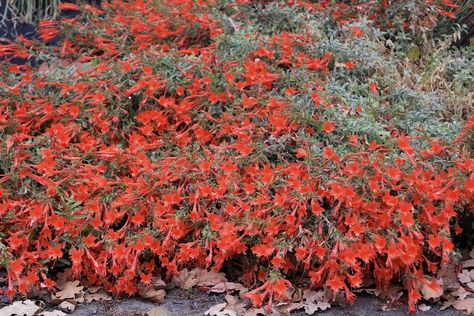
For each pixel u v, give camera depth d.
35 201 1.87
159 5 2.36
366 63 2.13
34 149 1.99
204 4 2.31
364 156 1.85
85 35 2.39
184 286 1.84
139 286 1.83
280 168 1.85
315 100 1.93
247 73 2.01
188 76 2.06
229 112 1.99
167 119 2.06
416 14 2.26
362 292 1.83
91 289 1.85
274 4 2.33
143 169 1.87
